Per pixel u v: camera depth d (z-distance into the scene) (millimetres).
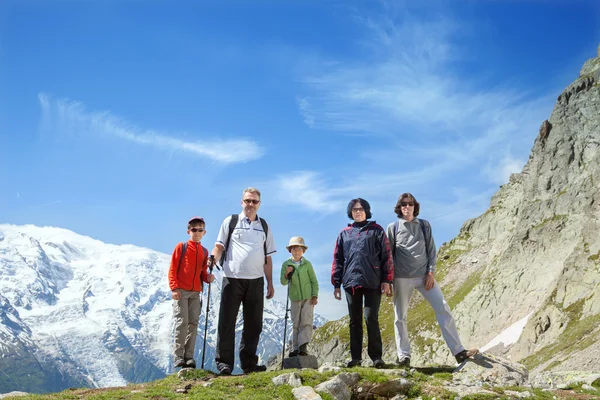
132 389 12180
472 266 130750
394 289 14555
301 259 17219
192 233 15086
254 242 14320
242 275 14039
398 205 14617
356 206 14219
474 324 94312
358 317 13727
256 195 14602
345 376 11734
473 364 13641
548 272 90000
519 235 101500
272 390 11477
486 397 11430
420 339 101562
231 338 13945
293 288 16906
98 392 12086
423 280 14422
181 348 14414
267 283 14914
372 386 11742
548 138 113438
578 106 111250
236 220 14531
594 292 70562
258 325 14094
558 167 107500
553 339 69250
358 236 13945
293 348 16734
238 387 11859
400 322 14328
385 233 14062
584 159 104562
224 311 14000
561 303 74625
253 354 13984
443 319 14094
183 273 14703
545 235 96375
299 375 12000
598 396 12242
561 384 13375
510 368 13633
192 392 11633
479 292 99500
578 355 53531
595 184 95938
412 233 14453
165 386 12141
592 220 82062
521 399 11500
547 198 105188
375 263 13727
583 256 77438
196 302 14914
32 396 11961
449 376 12984
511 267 97938
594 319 64750
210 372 13312
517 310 88875
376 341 13516
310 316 16859
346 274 13891
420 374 12625
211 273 14773
